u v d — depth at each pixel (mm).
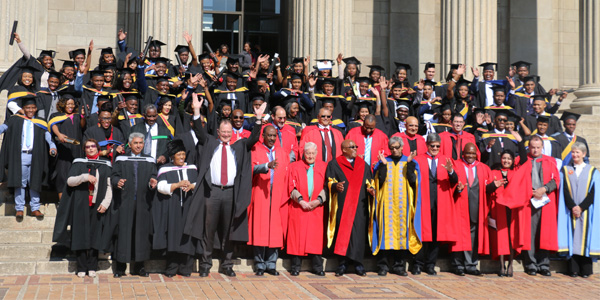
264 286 8602
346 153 9664
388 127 11461
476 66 14469
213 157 9133
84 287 8211
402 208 9641
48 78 11039
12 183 9609
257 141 9508
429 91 12320
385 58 17672
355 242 9438
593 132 14695
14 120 9773
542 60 18188
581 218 10125
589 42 15930
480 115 11523
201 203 8977
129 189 8828
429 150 10016
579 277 10094
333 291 8414
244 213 9188
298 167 9555
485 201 9969
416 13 17719
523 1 18203
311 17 13914
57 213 8766
